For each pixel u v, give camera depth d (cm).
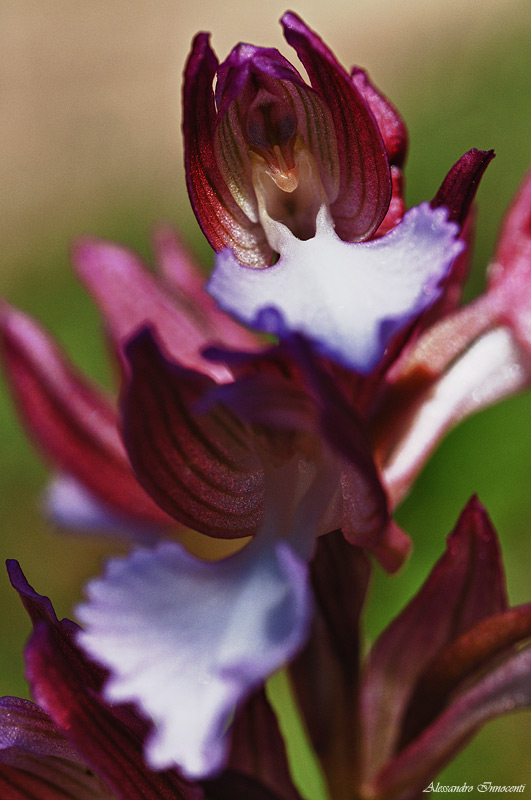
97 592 15
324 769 16
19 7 79
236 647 14
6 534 30
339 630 16
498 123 33
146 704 14
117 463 19
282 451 15
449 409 17
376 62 69
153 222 45
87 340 33
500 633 16
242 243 15
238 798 15
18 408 19
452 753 16
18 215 56
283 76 15
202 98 15
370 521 15
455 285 16
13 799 16
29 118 68
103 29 77
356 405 16
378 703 16
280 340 15
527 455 22
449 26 44
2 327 19
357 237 15
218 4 80
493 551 16
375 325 14
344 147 15
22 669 27
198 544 21
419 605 16
